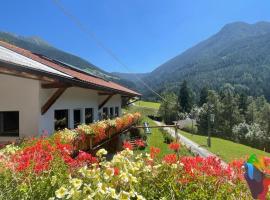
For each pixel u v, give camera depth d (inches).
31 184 139.2
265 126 3577.8
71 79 428.1
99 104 769.6
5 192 132.1
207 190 150.5
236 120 3602.4
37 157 184.5
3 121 435.2
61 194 117.5
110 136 644.7
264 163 126.2
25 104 423.8
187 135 2472.9
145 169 150.6
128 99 1239.5
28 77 369.1
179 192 141.8
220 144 2234.3
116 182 129.5
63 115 532.7
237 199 148.1
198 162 191.5
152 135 1483.8
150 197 137.3
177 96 4451.3
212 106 3577.8
